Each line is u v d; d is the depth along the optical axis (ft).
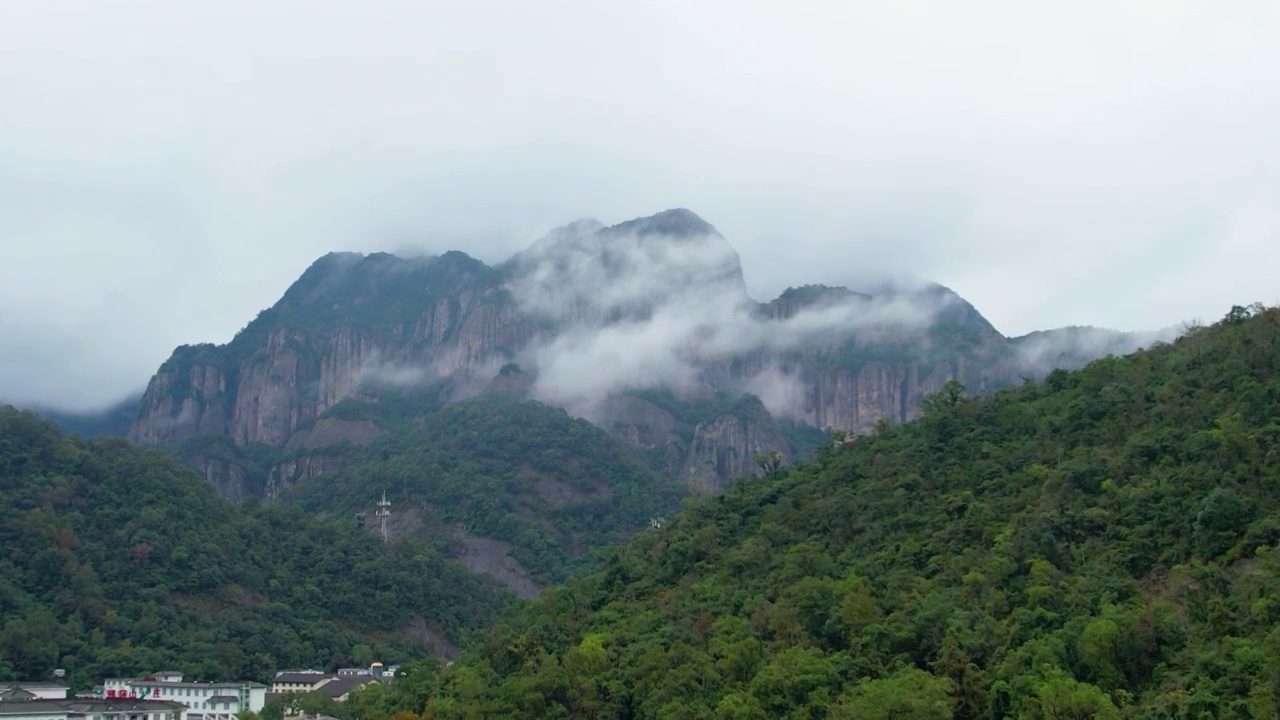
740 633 586.86
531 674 634.43
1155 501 551.59
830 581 596.29
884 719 459.32
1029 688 458.50
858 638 543.39
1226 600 472.44
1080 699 431.43
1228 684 431.02
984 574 549.95
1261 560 481.05
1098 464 601.21
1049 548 549.95
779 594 618.85
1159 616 475.72
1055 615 499.10
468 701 639.76
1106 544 545.03
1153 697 447.01
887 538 643.86
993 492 639.76
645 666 590.96
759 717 508.53
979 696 483.92
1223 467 549.54
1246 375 615.16
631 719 584.40
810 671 520.01
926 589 566.77
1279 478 525.75
